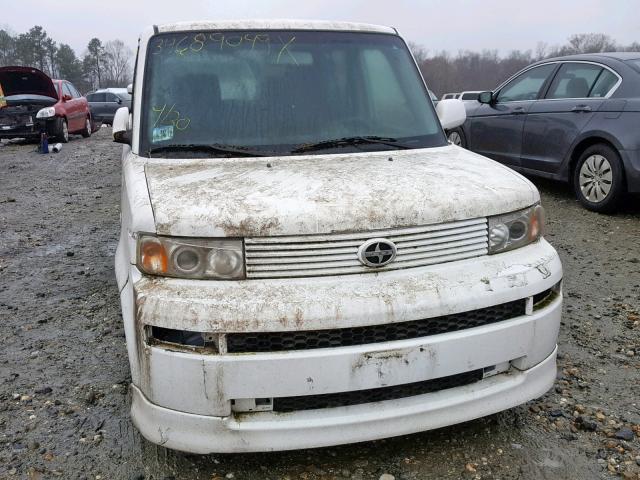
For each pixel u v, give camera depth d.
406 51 3.92
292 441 2.35
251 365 2.26
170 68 3.48
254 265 2.35
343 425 2.36
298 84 3.47
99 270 5.34
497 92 8.18
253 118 3.31
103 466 2.69
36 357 3.70
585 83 6.84
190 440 2.36
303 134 3.28
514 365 2.64
